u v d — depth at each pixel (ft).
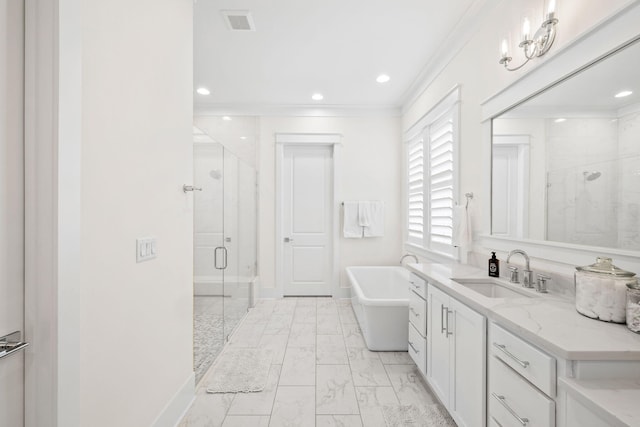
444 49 9.22
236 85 12.12
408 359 8.45
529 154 5.60
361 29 8.40
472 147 7.77
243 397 6.61
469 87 7.93
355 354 8.73
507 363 3.86
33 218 2.99
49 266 3.00
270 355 8.64
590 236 4.37
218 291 9.52
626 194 3.85
